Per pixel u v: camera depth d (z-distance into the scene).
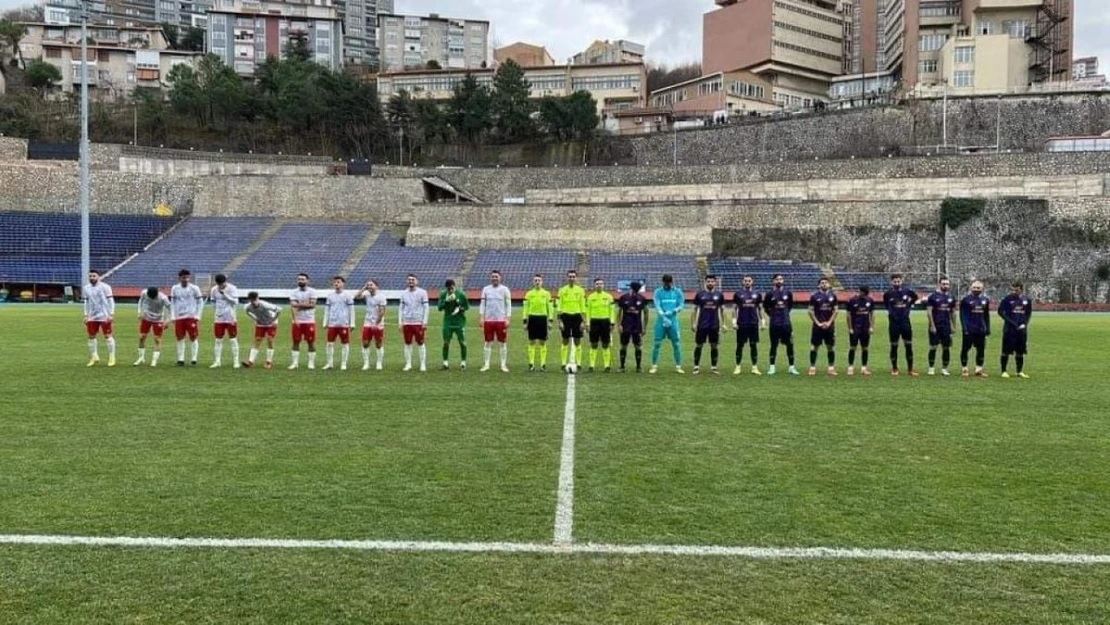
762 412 13.05
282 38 127.44
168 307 19.83
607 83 117.44
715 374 18.28
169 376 17.11
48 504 7.73
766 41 112.56
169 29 132.00
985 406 13.77
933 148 72.06
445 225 64.44
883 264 57.69
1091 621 5.41
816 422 12.17
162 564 6.29
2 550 6.56
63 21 131.50
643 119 101.50
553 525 7.20
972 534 7.02
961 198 56.25
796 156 76.88
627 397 14.62
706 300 18.52
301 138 85.69
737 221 61.12
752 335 18.47
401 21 143.88
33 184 64.00
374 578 6.03
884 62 111.06
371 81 114.50
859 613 5.50
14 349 22.52
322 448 10.19
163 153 69.56
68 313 39.81
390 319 37.41
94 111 80.75
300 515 7.45
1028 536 6.97
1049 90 74.94
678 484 8.55
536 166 83.25
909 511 7.64
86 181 40.62
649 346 25.75
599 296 18.66
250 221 66.12
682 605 5.60
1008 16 84.38
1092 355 22.67
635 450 10.18
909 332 18.42
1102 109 70.19
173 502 7.82
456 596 5.73
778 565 6.32
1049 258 54.44
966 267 55.62
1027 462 9.59
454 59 147.50
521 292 54.81
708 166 69.50
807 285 54.59
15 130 75.06
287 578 6.03
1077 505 7.86
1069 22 82.62
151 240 62.50
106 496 8.00
